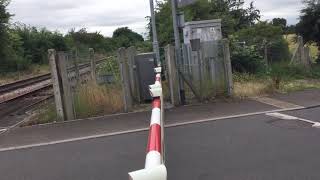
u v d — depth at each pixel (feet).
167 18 82.53
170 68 44.73
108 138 32.83
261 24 88.53
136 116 40.52
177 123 36.17
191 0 46.57
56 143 32.63
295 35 81.00
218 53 47.11
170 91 45.03
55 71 41.32
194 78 46.39
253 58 63.57
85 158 27.76
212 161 24.98
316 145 27.22
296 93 48.14
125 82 43.37
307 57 67.00
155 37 56.08
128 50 48.91
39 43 213.46
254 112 38.99
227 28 90.74
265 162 24.34
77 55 47.96
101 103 42.91
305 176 21.90
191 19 82.23
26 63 168.14
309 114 37.29
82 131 36.06
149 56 48.80
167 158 25.99
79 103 42.27
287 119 35.55
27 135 36.09
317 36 78.74
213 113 39.55
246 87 49.39
